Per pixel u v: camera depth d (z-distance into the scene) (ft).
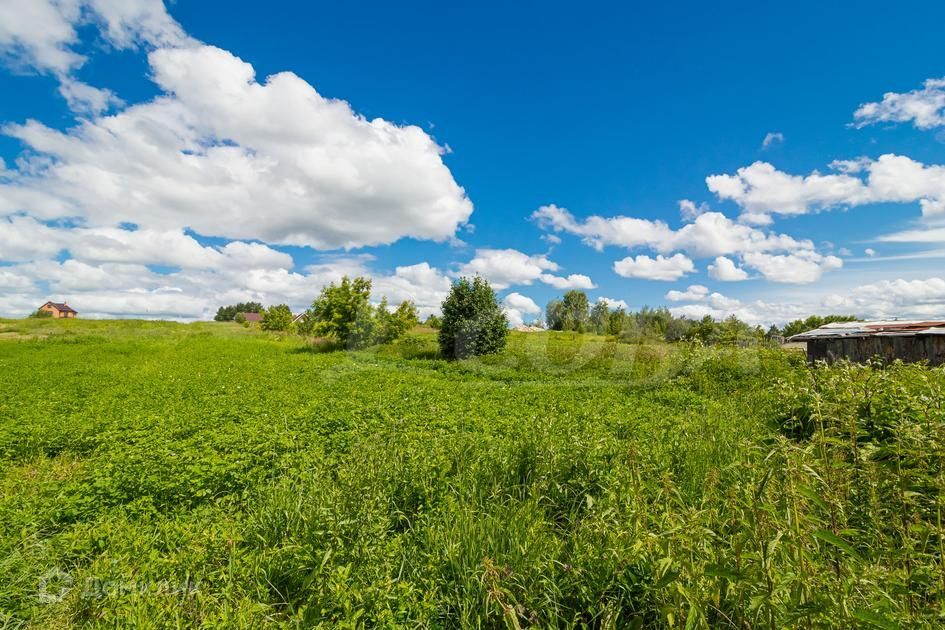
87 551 13.91
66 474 22.25
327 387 45.32
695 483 16.66
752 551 8.59
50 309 339.57
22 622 11.08
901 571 8.91
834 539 7.61
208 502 18.13
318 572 11.64
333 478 18.19
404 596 11.41
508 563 12.19
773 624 7.73
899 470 10.06
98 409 34.30
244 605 10.94
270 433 26.08
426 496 16.29
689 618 8.32
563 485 17.08
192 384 46.93
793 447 10.34
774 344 62.08
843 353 42.32
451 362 75.61
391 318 92.79
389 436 23.70
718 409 30.76
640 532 10.87
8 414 33.22
